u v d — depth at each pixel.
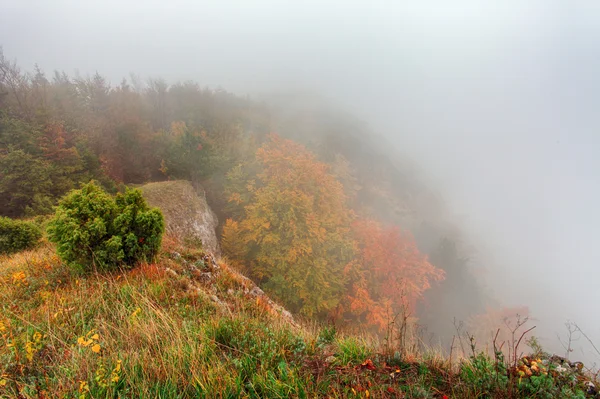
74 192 5.66
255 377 2.30
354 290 20.81
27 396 2.07
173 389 2.18
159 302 4.23
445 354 3.02
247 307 5.09
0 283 5.41
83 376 2.34
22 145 22.98
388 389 2.25
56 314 3.37
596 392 2.24
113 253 5.27
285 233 20.09
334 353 2.92
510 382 2.16
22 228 11.35
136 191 6.10
